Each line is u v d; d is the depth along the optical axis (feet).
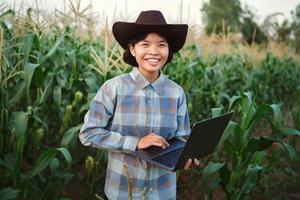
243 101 11.30
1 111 9.73
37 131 9.96
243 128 9.83
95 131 6.72
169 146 6.91
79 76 12.87
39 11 14.14
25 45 10.54
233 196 10.36
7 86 10.74
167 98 6.93
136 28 6.31
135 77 6.79
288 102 26.66
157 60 6.49
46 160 8.20
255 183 10.63
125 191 7.09
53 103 12.10
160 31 6.39
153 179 7.07
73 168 12.83
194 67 17.31
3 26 12.28
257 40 70.38
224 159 15.43
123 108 6.76
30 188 9.27
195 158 6.48
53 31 15.23
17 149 8.41
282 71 27.02
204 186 10.03
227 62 24.18
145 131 6.82
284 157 15.84
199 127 5.75
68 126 11.84
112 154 7.24
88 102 10.69
